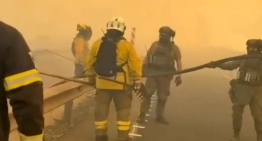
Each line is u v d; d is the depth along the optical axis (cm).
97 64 490
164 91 653
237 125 564
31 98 178
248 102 547
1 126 176
